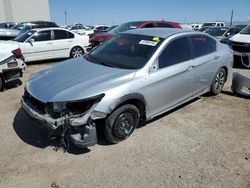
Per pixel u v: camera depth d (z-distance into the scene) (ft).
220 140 13.97
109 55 15.53
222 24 93.45
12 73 21.63
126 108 12.84
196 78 17.01
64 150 12.59
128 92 12.61
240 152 12.91
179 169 11.47
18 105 18.33
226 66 20.08
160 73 14.28
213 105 18.70
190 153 12.67
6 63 21.01
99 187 10.32
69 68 14.49
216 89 20.13
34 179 10.73
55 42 34.30
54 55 34.65
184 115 16.88
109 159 12.04
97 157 12.17
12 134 14.11
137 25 38.06
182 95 16.33
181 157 12.33
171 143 13.48
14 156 12.18
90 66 14.46
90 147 12.89
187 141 13.75
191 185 10.53
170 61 15.03
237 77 20.43
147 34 16.19
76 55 36.52
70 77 13.17
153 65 14.03
